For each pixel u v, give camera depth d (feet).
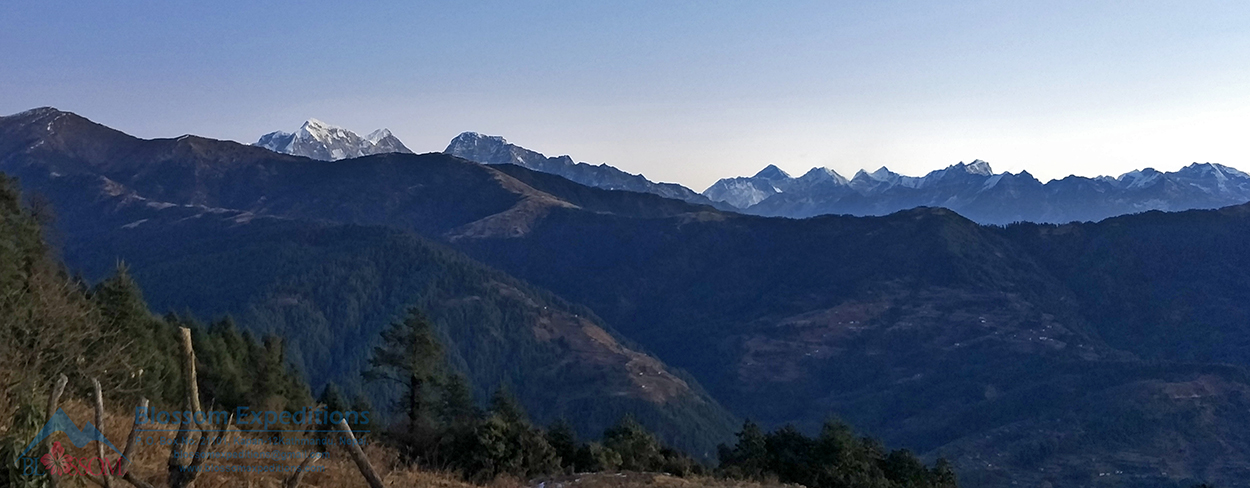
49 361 42.19
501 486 65.41
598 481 65.36
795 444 119.34
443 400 138.41
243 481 29.25
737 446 121.39
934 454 447.42
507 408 136.36
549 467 79.82
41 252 103.09
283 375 146.00
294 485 19.94
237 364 151.74
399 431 102.47
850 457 118.73
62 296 63.21
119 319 99.86
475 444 77.61
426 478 49.08
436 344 136.98
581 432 427.33
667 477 69.82
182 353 17.52
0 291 51.83
